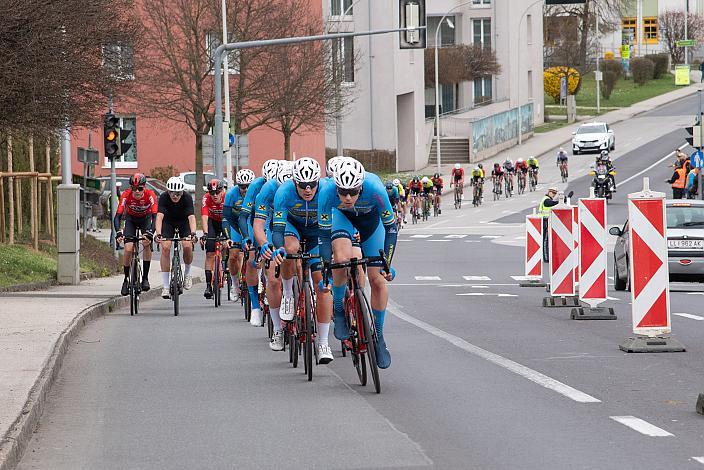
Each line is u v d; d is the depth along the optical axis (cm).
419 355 3294
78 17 5831
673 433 2136
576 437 2114
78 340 3866
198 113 12438
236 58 12412
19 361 3008
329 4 17262
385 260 2647
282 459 2006
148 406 2584
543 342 3553
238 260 4653
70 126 6275
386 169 18075
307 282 2947
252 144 14938
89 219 10831
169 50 12256
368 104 18025
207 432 2270
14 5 5394
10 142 7362
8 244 7006
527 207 14050
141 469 1970
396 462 1952
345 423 2316
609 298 5306
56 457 2078
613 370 2936
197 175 12444
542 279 6781
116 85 6284
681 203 5881
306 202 2966
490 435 2152
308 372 2914
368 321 2672
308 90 12744
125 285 5056
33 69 5594
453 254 8844
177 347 3666
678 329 3844
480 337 3712
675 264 5659
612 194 14250
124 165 14375
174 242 4841
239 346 3669
